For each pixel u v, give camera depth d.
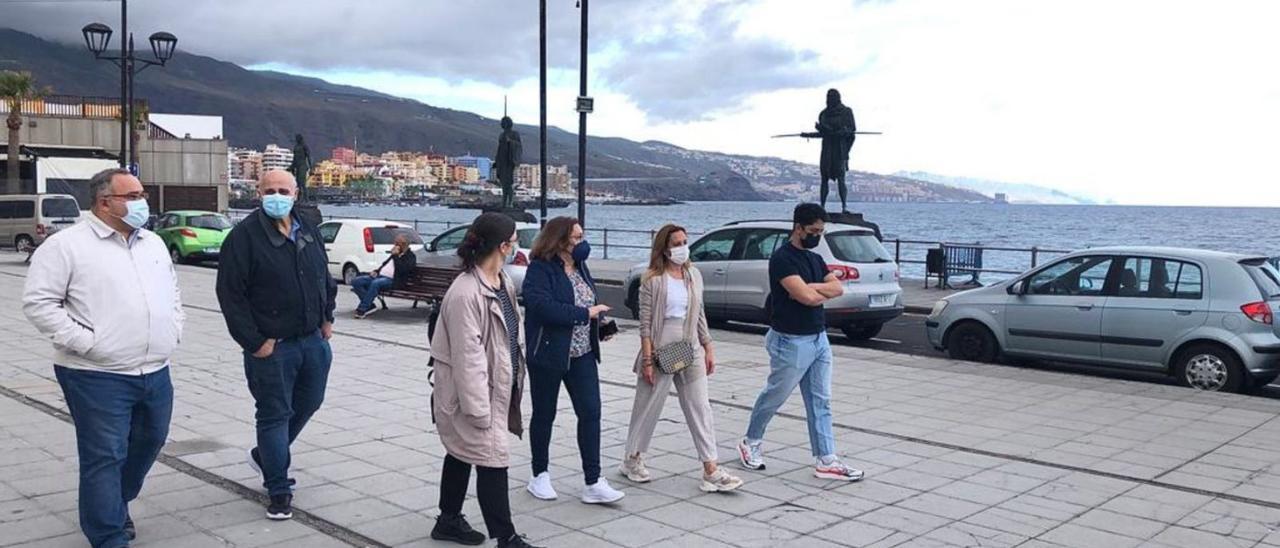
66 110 49.56
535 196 92.69
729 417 9.06
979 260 22.97
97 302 5.08
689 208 172.12
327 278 6.04
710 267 15.62
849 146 24.08
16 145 45.16
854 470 7.02
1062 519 6.24
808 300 6.75
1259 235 72.56
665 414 9.10
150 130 55.53
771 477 7.09
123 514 5.30
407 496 6.50
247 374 5.88
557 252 6.26
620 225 72.44
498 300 5.41
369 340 13.66
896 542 5.78
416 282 16.16
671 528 5.97
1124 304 11.40
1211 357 10.81
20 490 6.49
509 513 5.46
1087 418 9.17
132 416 5.39
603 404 9.57
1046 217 141.12
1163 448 8.07
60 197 30.73
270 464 5.90
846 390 10.48
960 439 8.31
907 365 12.16
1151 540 5.88
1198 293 10.99
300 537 5.68
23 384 10.04
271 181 5.63
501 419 5.41
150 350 5.24
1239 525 6.17
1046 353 12.07
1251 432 8.66
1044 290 12.18
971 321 12.68
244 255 5.61
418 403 9.42
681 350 6.53
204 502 6.29
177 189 50.28
